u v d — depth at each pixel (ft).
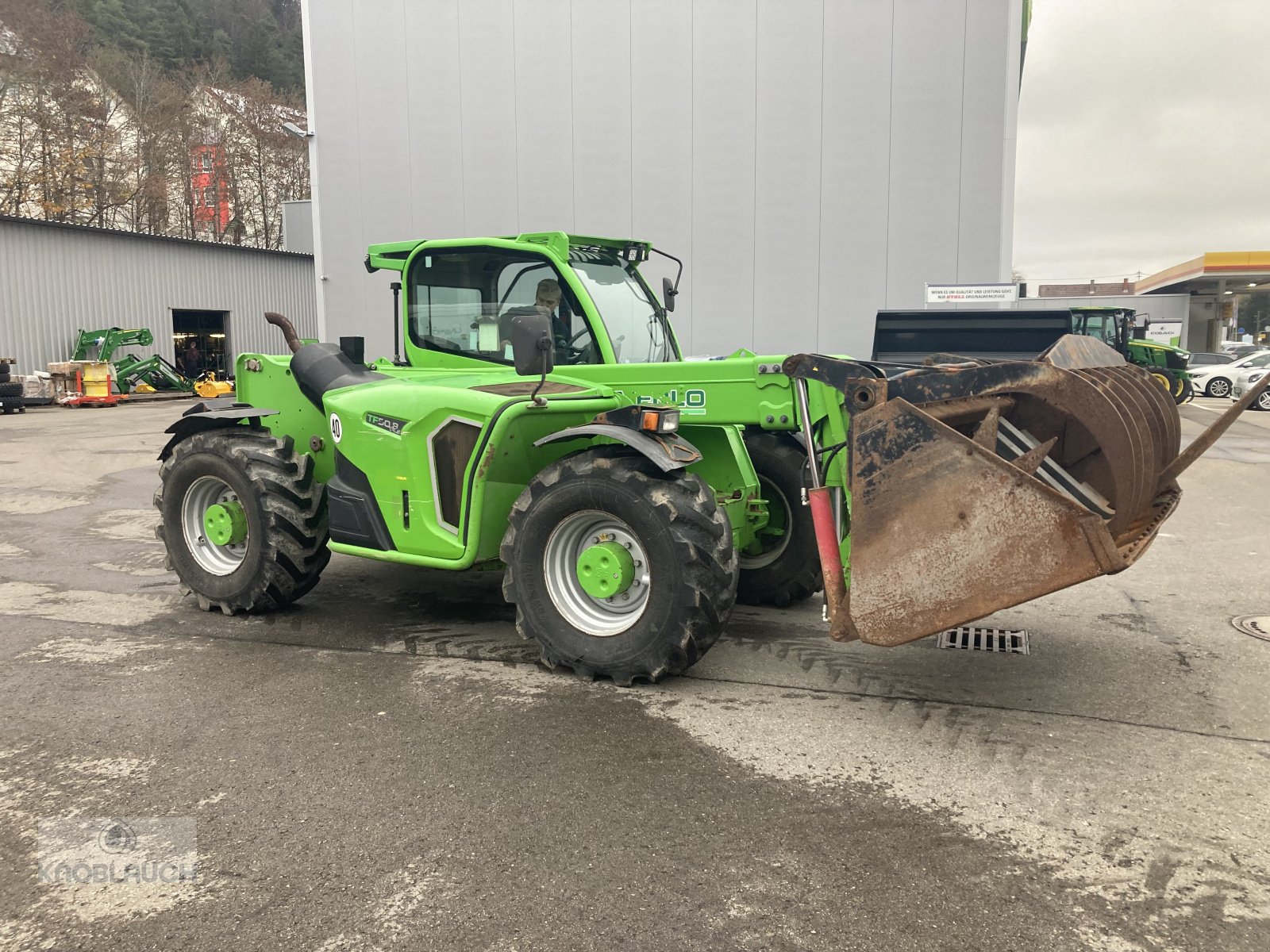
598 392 14.16
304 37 54.03
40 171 131.85
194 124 156.56
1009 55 46.01
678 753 10.23
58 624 15.37
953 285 47.78
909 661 13.57
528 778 9.59
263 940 6.97
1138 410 12.23
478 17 51.78
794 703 11.78
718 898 7.48
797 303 49.47
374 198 54.29
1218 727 11.15
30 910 7.35
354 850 8.20
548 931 7.06
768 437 16.24
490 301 15.99
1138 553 10.88
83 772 9.77
